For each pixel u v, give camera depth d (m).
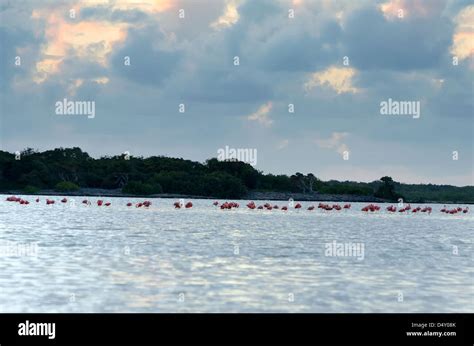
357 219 142.00
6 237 72.38
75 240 69.88
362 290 40.19
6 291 38.09
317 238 80.06
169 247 64.38
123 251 59.50
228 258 55.59
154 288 39.72
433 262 55.53
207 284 41.38
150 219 118.19
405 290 40.56
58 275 43.88
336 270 48.91
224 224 108.25
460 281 44.66
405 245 72.38
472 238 86.69
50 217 116.88
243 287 40.50
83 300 36.16
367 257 58.22
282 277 44.72
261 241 73.75
